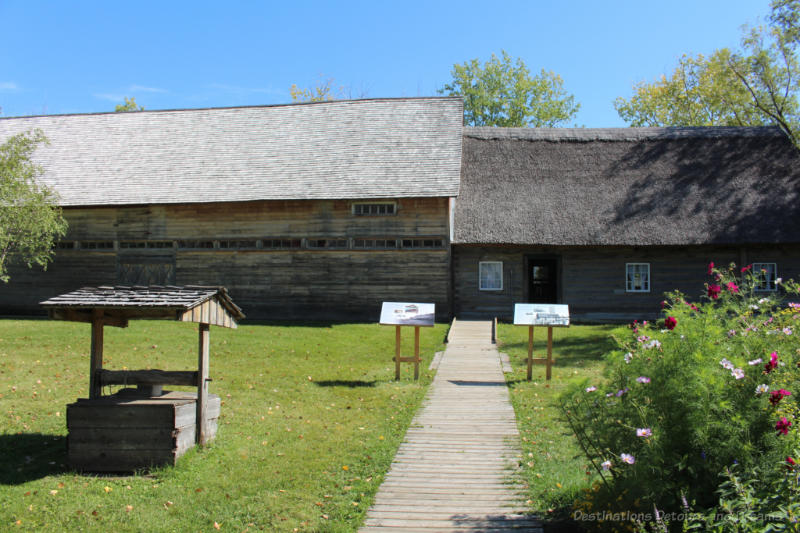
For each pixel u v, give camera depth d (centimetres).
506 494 838
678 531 610
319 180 2600
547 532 721
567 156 2923
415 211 2511
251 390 1384
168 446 924
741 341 702
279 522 771
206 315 977
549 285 2856
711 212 2586
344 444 1047
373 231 2533
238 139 2950
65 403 1267
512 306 2638
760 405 618
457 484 875
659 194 2691
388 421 1173
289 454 1000
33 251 2408
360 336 2095
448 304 2486
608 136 3009
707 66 4797
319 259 2564
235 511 803
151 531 752
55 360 1617
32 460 984
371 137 2819
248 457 983
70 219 2755
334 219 2561
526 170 2848
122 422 930
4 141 3112
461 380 1495
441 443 1045
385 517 774
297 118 3025
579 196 2705
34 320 2392
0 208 2231
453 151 2664
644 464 612
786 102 3331
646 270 2622
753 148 2888
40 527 762
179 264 2666
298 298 2572
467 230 2570
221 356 1723
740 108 4584
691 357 644
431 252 2497
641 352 682
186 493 852
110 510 804
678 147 2933
